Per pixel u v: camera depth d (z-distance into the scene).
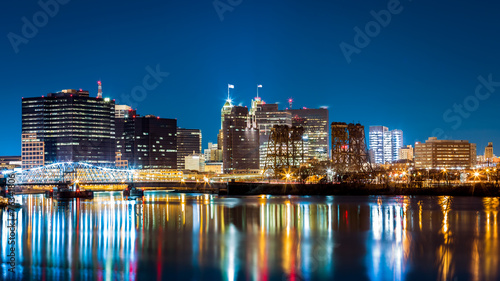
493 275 98.38
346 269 103.75
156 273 101.25
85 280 96.56
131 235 145.50
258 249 123.56
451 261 109.25
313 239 136.62
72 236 144.25
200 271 102.75
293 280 96.69
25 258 113.75
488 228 152.75
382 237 138.62
